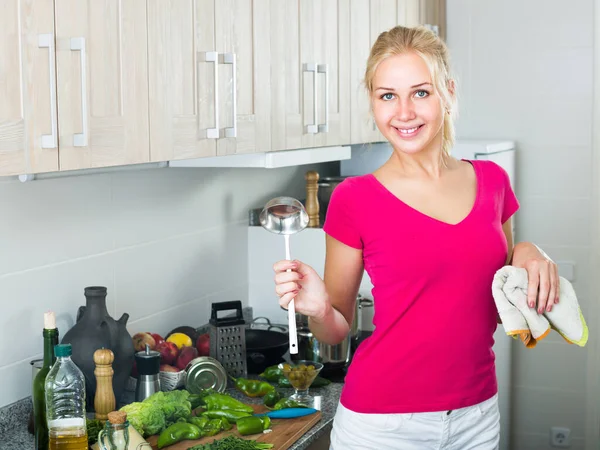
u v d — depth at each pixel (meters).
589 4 3.60
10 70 1.40
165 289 2.64
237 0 2.11
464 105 3.80
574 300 1.57
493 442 1.61
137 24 1.73
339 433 1.65
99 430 1.87
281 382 2.41
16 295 2.05
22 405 2.05
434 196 1.56
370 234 1.56
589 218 3.67
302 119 2.47
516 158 3.75
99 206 2.32
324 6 2.57
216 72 1.99
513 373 3.80
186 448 1.91
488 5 3.74
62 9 1.51
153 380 2.12
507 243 1.71
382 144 3.49
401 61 1.50
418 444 1.57
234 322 2.45
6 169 1.40
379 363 1.57
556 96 3.68
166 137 1.85
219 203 2.94
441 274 1.51
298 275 1.51
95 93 1.61
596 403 3.67
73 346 2.02
